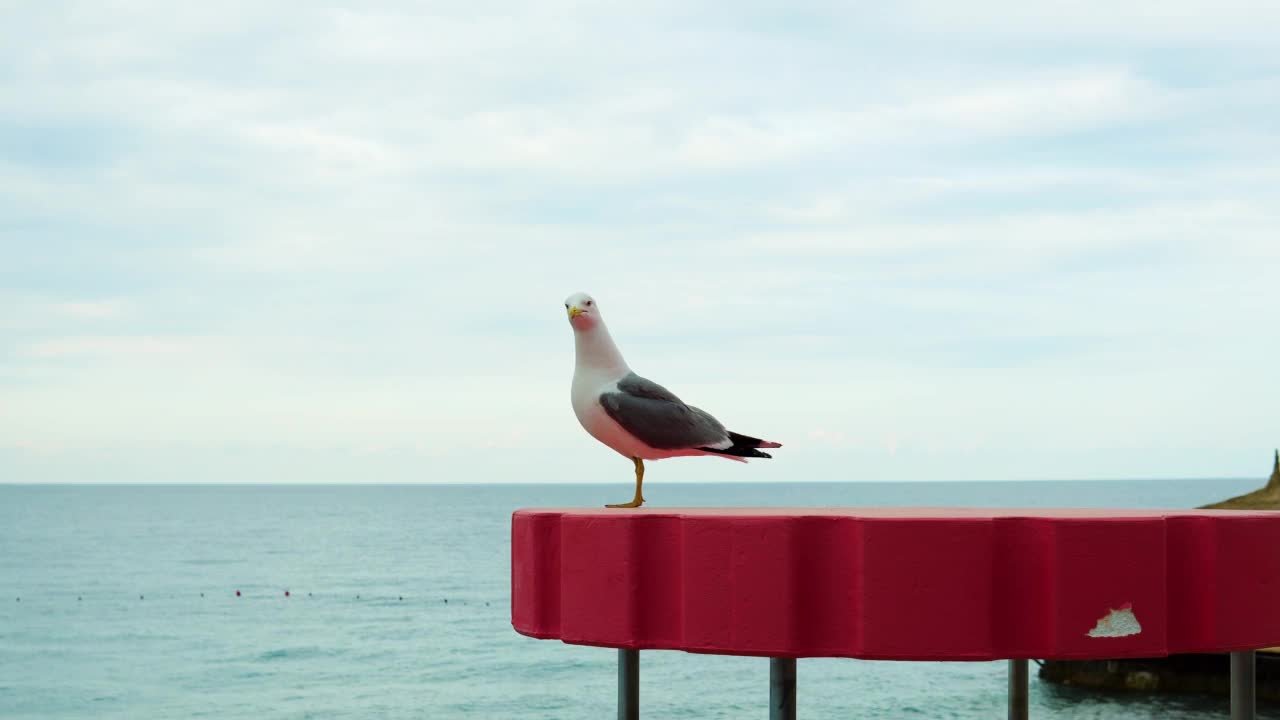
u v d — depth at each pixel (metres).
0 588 89.12
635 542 6.04
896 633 5.55
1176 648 5.91
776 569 5.67
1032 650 5.66
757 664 53.84
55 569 106.12
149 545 141.62
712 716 42.38
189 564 113.00
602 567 6.13
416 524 198.62
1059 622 5.60
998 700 44.91
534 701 46.22
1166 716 38.72
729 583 5.75
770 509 6.88
